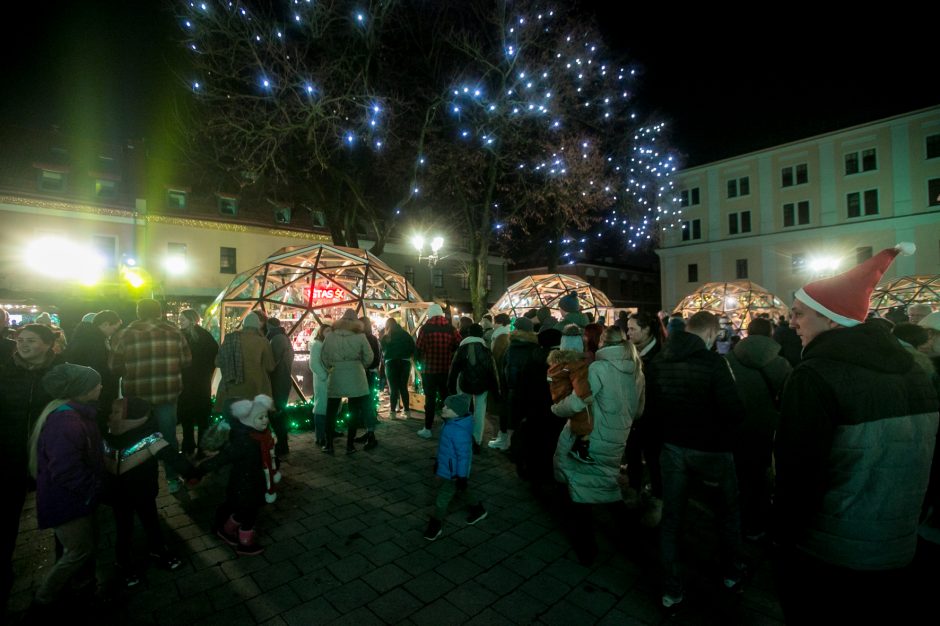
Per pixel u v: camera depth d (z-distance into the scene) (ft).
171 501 15.75
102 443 10.19
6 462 9.93
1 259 68.28
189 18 42.14
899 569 5.61
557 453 12.45
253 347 18.40
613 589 10.68
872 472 5.56
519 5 51.62
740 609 9.94
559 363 12.23
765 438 12.34
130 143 85.56
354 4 45.55
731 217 115.96
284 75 45.80
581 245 93.30
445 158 57.36
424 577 11.16
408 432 24.08
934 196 91.45
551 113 55.88
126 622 9.61
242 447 12.17
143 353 15.90
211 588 10.76
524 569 11.50
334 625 9.49
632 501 15.48
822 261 96.43
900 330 11.14
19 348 10.71
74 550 9.53
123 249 77.10
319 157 48.78
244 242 88.12
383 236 58.29
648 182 78.02
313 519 14.19
